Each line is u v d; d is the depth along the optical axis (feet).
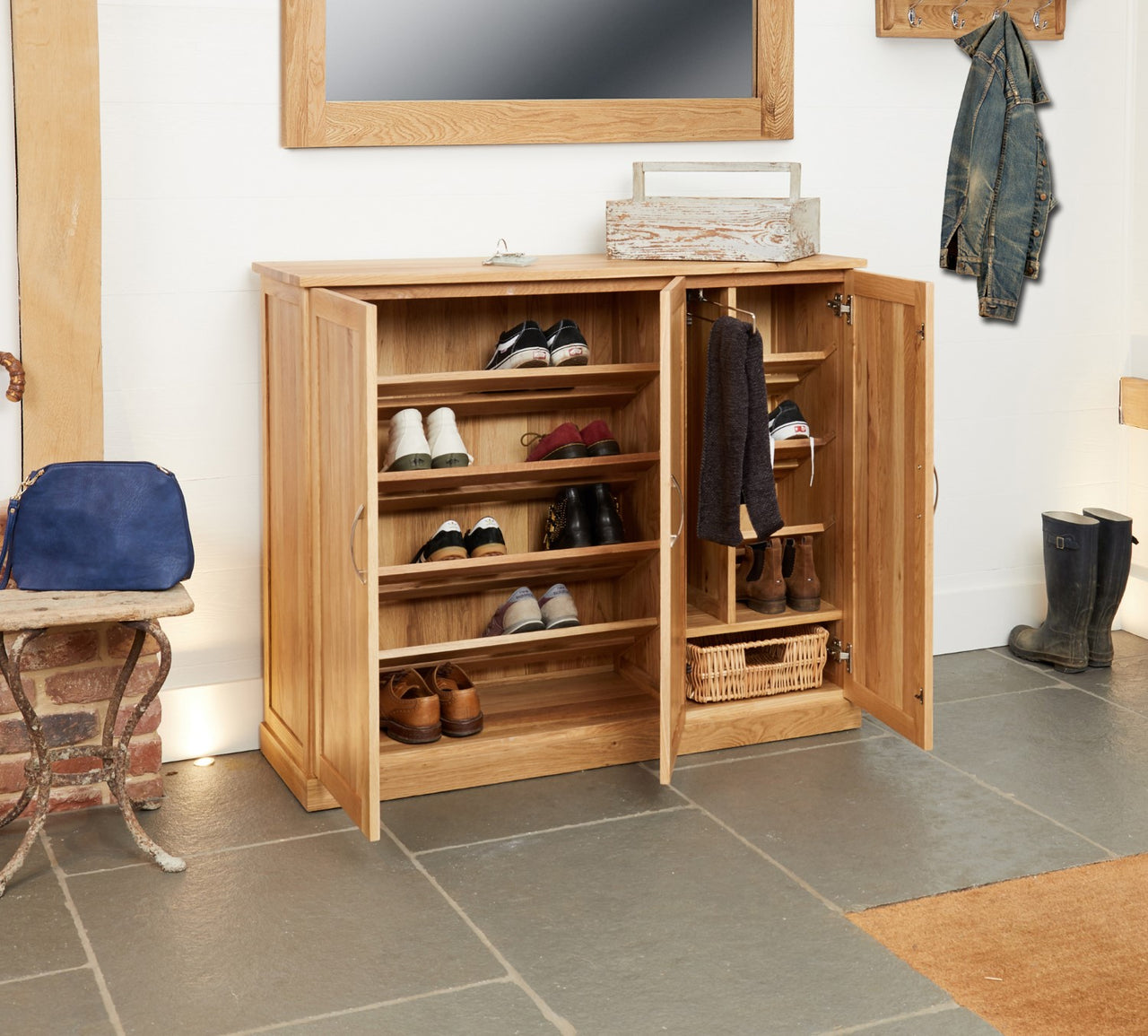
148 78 10.24
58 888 8.82
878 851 9.39
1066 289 13.76
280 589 10.64
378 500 10.50
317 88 10.63
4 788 9.73
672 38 11.75
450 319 11.05
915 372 10.18
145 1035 7.20
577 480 10.96
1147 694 12.53
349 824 9.87
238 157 10.60
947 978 7.77
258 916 8.50
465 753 10.46
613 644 11.66
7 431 9.92
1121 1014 7.39
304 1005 7.50
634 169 10.93
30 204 9.61
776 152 12.35
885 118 12.71
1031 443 13.91
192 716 11.12
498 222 11.50
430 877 9.02
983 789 10.43
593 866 9.18
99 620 8.69
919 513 10.28
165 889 8.83
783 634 12.01
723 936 8.25
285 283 9.87
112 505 9.16
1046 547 13.23
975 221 12.77
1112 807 10.10
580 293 11.44
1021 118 12.62
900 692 10.77
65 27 9.52
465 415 11.17
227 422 10.87
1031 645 13.53
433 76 11.02
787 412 11.34
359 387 8.50
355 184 10.98
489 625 11.29
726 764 10.98
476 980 7.75
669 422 9.48
